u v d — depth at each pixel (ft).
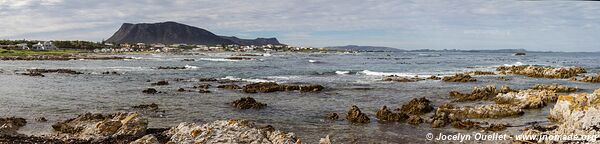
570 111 79.30
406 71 240.53
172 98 122.01
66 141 65.92
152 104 105.91
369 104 110.32
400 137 73.46
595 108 67.82
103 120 77.00
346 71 233.55
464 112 92.17
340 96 126.11
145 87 151.53
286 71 236.84
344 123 86.12
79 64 303.68
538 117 89.66
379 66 294.05
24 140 66.33
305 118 91.35
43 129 77.10
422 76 194.29
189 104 110.63
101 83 165.48
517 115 91.76
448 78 172.24
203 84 161.99
